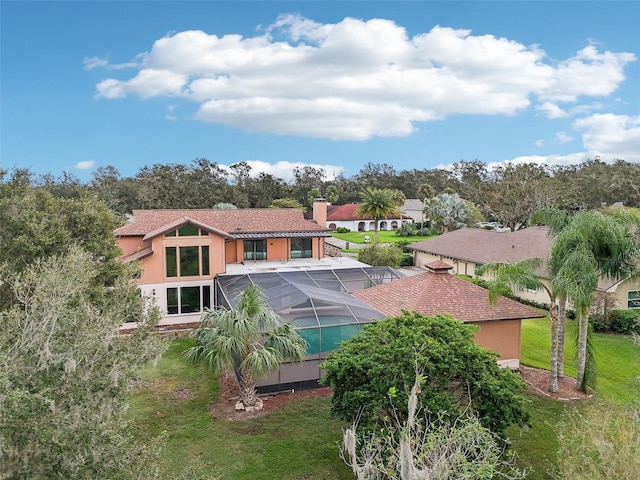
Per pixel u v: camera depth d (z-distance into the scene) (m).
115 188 88.88
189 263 30.23
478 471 7.87
